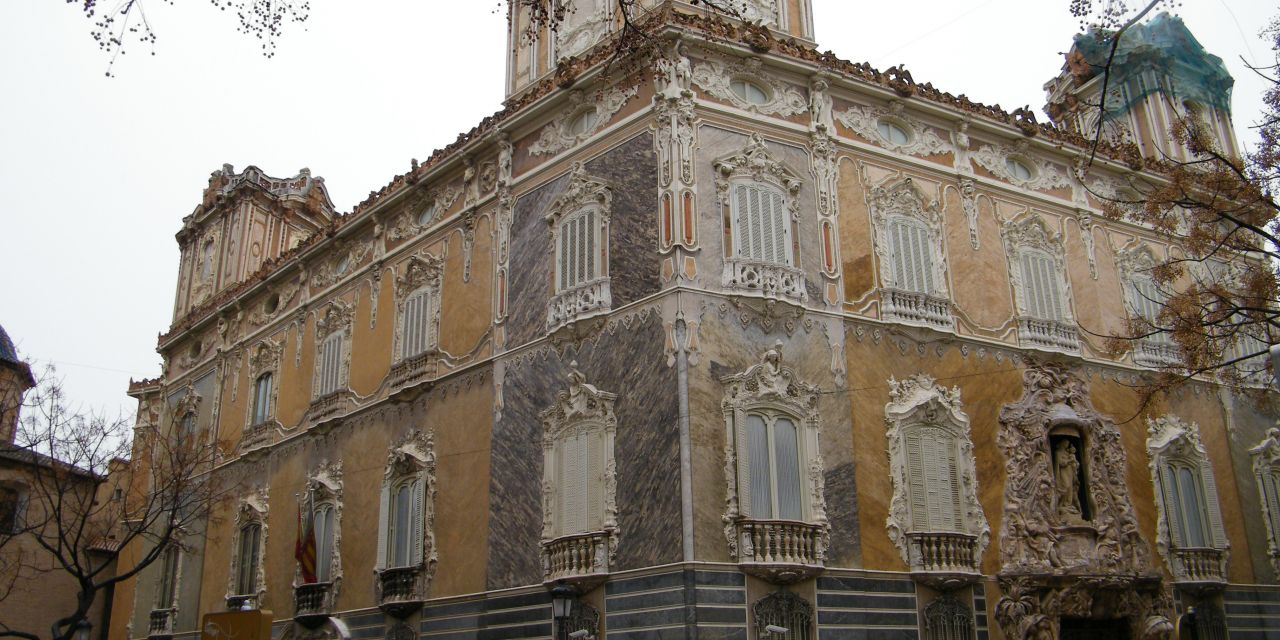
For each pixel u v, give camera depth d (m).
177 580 41.81
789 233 26.91
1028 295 30.94
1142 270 30.61
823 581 23.84
